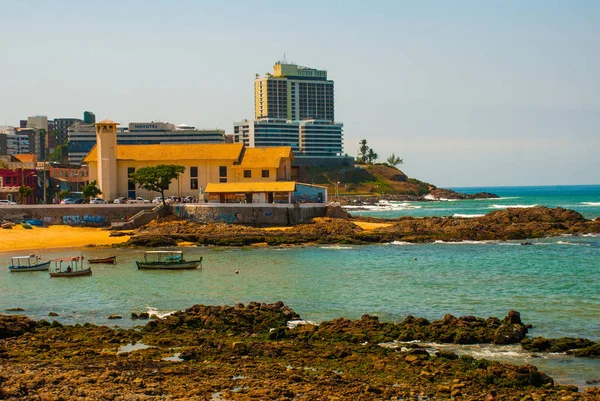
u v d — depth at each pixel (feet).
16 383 148.46
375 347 180.86
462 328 193.67
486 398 142.20
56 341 191.93
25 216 460.55
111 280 293.02
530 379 153.79
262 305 224.53
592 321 212.23
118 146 568.82
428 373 158.40
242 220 462.60
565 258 345.51
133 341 190.80
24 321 206.39
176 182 549.95
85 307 240.94
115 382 152.05
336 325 201.77
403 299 246.27
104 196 542.98
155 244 404.36
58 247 402.11
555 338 191.21
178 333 200.54
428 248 392.06
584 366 168.55
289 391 145.69
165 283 283.59
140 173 489.26
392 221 522.47
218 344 183.93
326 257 354.74
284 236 426.51
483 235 436.35
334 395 144.56
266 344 182.19
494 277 289.94
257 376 157.28
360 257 354.13
